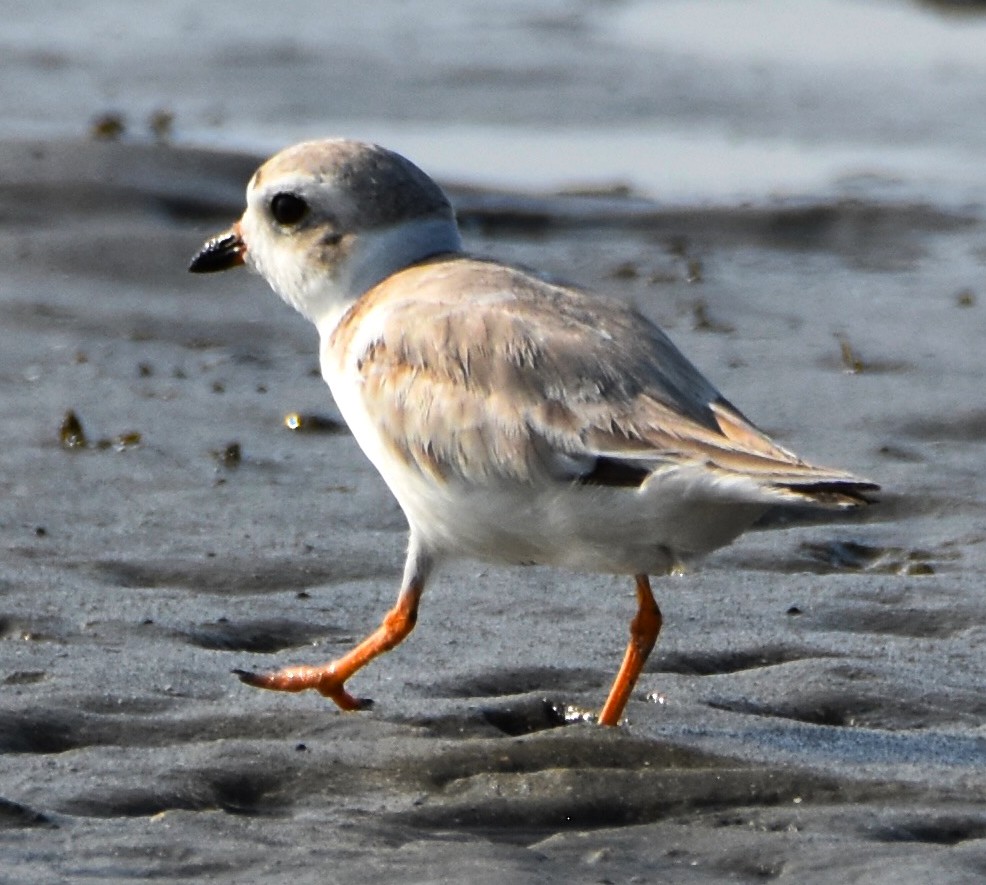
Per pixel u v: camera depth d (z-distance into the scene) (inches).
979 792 313.3
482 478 325.1
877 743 340.8
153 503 488.4
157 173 819.4
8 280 698.2
